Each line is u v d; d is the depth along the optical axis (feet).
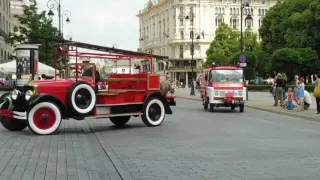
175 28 365.40
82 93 43.11
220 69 74.79
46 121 41.60
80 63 44.93
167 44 381.60
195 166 25.88
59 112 41.98
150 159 28.37
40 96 40.78
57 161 27.81
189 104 99.91
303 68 183.01
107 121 56.75
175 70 361.30
